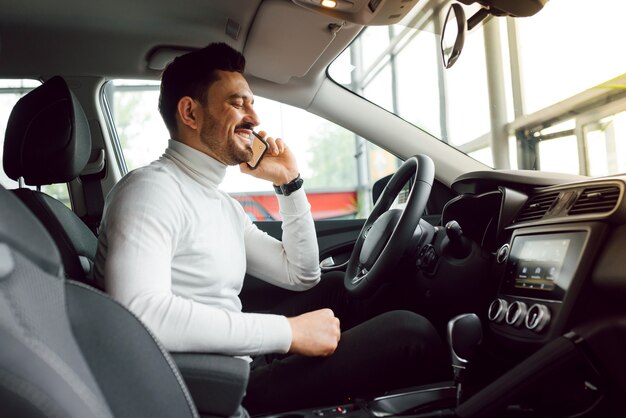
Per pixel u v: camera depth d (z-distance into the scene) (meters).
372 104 2.11
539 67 3.21
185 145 1.24
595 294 1.04
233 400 0.89
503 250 1.33
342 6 1.52
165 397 0.65
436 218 2.06
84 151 1.37
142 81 2.18
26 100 1.32
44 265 0.51
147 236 1.03
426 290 1.51
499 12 1.30
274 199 4.55
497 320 1.21
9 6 1.73
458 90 3.98
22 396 0.45
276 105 2.14
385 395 1.16
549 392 1.05
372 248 1.48
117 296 0.96
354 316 1.78
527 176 1.36
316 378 1.19
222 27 1.84
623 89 2.74
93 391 0.52
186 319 0.96
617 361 1.00
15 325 0.46
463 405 1.02
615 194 1.08
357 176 6.39
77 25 1.84
